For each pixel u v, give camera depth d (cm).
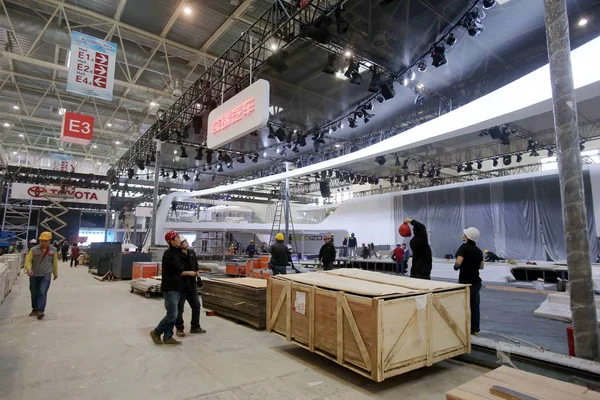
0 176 1964
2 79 1580
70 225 2262
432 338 348
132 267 1210
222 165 1969
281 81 1066
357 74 912
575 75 413
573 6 743
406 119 1382
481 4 709
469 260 459
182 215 3180
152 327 549
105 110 1850
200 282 543
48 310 683
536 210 1741
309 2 684
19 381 338
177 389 321
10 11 1102
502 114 544
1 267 764
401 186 2848
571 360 321
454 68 988
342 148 1769
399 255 1490
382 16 761
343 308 348
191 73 1433
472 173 2391
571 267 342
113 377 349
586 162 1858
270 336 504
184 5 1055
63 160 2259
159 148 1497
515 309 718
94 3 1065
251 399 300
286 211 1794
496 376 227
